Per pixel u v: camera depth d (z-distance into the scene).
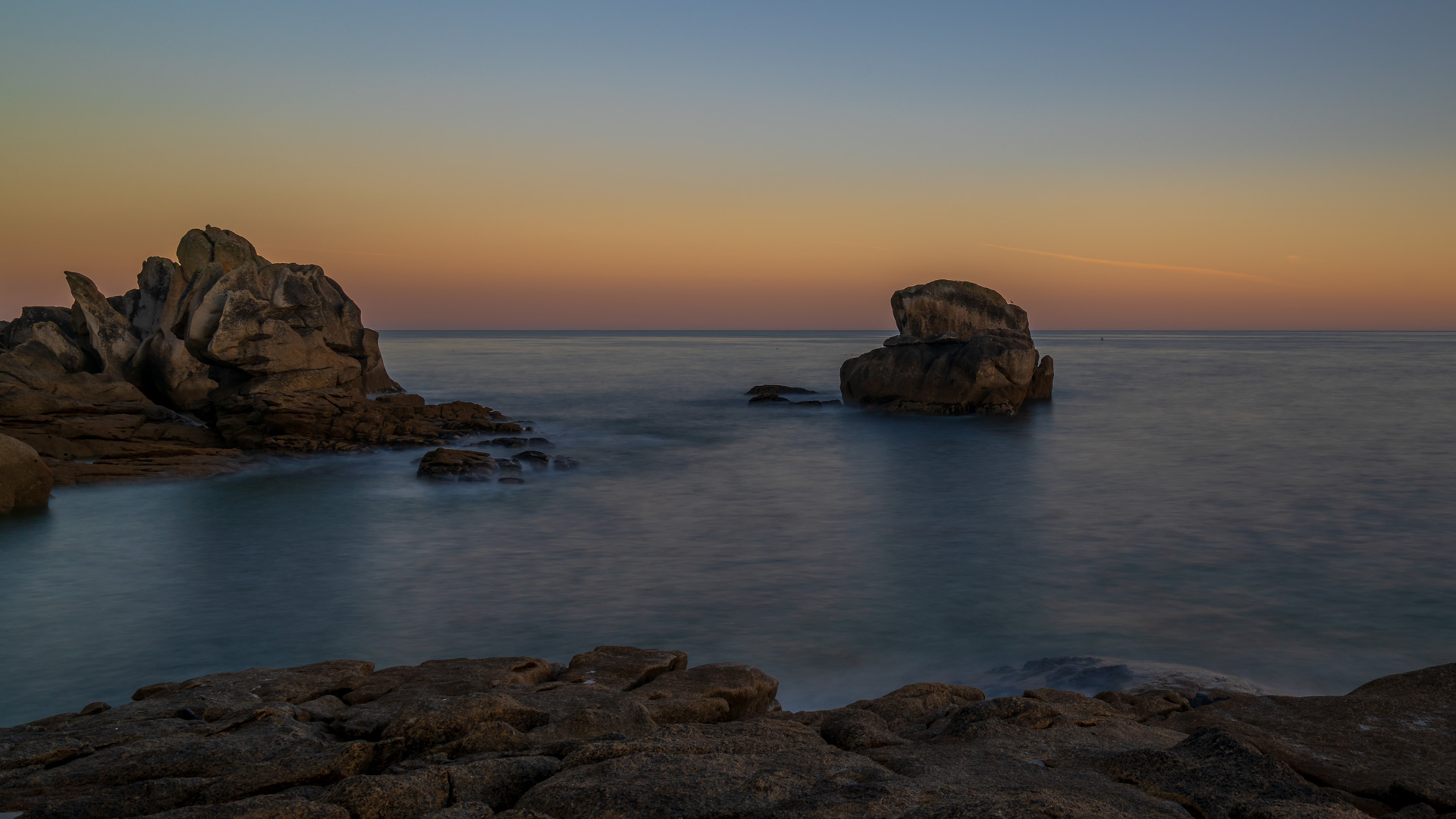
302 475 31.27
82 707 12.41
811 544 21.67
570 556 20.53
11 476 24.98
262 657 14.18
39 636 15.12
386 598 17.27
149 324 44.97
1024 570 18.97
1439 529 22.36
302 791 5.20
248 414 36.44
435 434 39.22
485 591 17.67
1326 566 18.94
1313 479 30.05
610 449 39.22
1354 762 6.05
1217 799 4.82
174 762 5.78
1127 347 196.38
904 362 54.59
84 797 5.12
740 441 41.97
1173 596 16.86
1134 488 28.91
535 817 4.48
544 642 14.76
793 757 5.45
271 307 40.47
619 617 16.05
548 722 6.54
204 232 45.25
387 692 7.91
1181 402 58.41
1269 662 13.33
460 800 4.90
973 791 4.75
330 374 41.12
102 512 25.14
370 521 24.28
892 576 18.58
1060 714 6.80
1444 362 114.56
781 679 13.00
